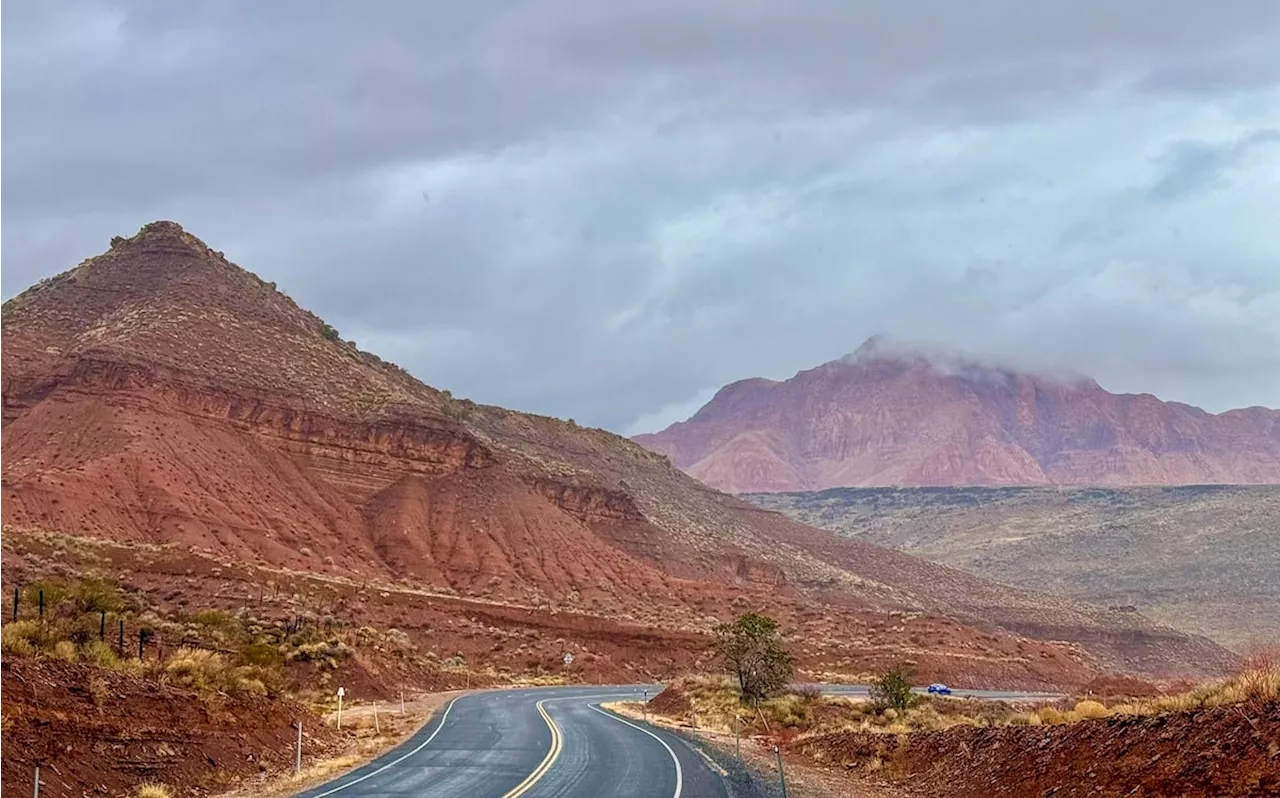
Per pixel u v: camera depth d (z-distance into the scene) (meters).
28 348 114.38
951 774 23.31
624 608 112.25
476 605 94.06
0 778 19.42
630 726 42.00
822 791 24.14
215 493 97.62
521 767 28.12
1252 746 15.26
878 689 53.47
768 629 55.53
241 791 23.77
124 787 21.95
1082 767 18.50
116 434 97.31
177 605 67.50
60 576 61.72
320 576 89.25
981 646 111.81
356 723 42.91
